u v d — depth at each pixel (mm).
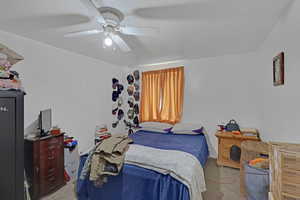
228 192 2088
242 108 3074
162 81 3791
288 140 1695
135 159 1771
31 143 1988
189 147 2281
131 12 1619
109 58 3424
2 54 1363
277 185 1248
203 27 1961
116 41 1997
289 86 1652
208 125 3379
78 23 1852
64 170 2381
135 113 4137
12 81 1313
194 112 3516
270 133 2262
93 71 3406
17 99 1068
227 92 3203
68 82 2871
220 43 2533
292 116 1609
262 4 1494
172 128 3412
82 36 2225
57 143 2270
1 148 1000
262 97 2664
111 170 1701
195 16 1702
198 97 3477
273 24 1892
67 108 2852
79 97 3086
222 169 2744
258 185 1717
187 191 1409
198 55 3223
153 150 1954
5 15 1659
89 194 1906
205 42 2486
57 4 1474
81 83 3129
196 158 1837
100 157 1790
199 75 3465
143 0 1428
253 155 2086
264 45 2473
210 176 2506
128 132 4180
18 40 2168
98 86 3537
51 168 2164
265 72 2469
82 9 1562
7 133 1021
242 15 1684
